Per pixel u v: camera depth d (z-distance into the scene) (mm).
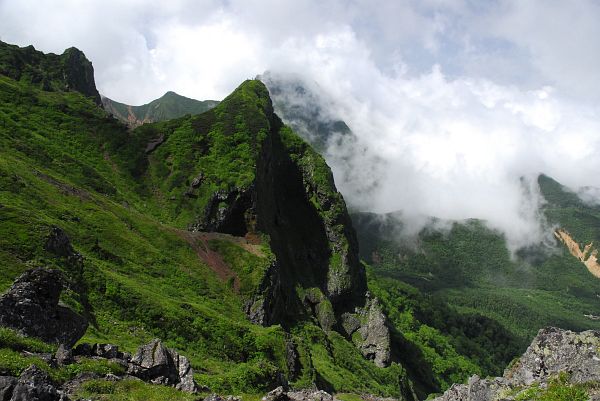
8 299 29141
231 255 109625
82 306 53719
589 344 30812
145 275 82750
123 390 27344
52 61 189625
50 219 75750
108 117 148000
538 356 33531
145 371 31312
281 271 126688
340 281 150000
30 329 29281
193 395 30609
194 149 143625
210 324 71438
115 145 139875
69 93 156125
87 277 60969
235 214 129250
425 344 180000
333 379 93688
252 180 131875
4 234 55031
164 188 133375
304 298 134375
